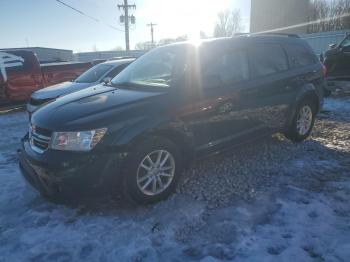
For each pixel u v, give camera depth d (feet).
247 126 15.75
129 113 12.05
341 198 12.74
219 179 14.58
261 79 16.12
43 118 12.51
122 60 31.40
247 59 15.93
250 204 12.51
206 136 14.07
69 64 39.45
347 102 31.17
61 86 28.91
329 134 20.74
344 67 37.63
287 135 18.83
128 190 11.95
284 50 18.07
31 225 11.74
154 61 15.84
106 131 11.43
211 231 10.98
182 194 13.39
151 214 12.07
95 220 11.85
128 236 10.91
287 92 17.51
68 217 12.13
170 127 12.60
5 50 35.78
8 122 30.76
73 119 11.80
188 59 14.40
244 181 14.34
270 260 9.57
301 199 12.73
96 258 10.02
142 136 11.94
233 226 11.18
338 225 11.07
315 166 15.75
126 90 14.29
